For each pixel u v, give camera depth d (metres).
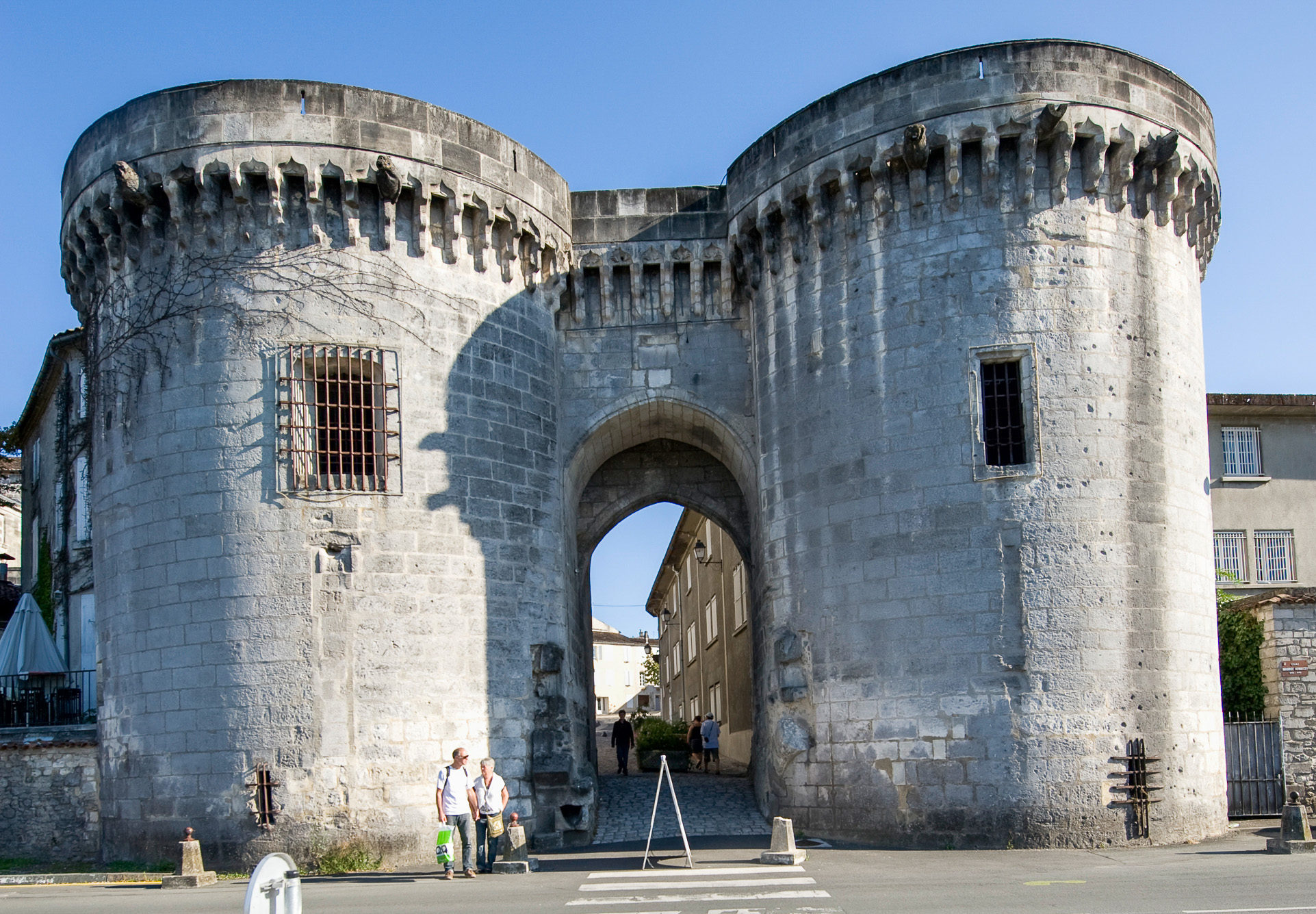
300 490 20.53
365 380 21.67
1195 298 22.86
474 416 22.44
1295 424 35.69
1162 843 19.66
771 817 22.80
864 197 22.09
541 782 21.97
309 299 21.11
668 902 14.12
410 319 21.80
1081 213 21.09
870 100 21.73
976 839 19.50
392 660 20.58
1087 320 20.83
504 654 22.09
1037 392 20.52
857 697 20.97
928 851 19.39
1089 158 21.02
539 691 22.61
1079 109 20.77
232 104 21.06
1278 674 25.22
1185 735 20.36
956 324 20.94
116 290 22.06
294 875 8.80
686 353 25.23
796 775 21.80
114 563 21.58
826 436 22.14
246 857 19.53
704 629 51.56
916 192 21.38
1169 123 21.62
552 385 24.58
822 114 22.38
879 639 20.83
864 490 21.38
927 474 20.75
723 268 25.09
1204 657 21.23
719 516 28.97
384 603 20.70
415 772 20.39
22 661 28.53
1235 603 27.44
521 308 23.81
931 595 20.42
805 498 22.48
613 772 39.22
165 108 21.19
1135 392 20.95
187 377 20.95
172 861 19.88
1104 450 20.50
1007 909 12.86
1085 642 19.86
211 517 20.48
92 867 20.59
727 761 43.19
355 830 19.78
